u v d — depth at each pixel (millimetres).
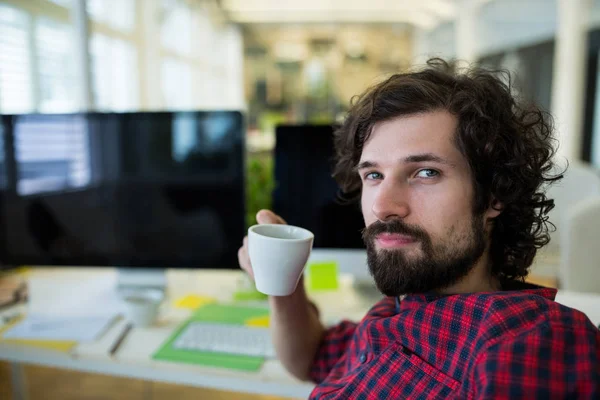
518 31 4359
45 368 2023
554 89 3312
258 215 774
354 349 737
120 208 1299
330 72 7047
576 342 455
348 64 7012
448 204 551
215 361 939
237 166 1242
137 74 3422
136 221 1300
